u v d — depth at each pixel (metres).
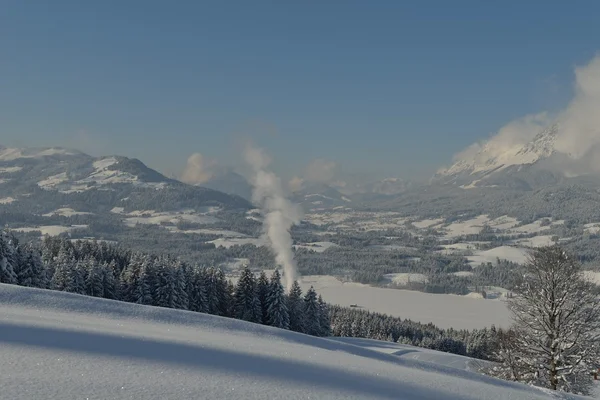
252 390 6.83
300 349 12.34
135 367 7.37
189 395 6.11
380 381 9.18
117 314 14.68
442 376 11.53
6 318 10.56
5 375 6.08
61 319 11.88
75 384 5.98
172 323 14.65
